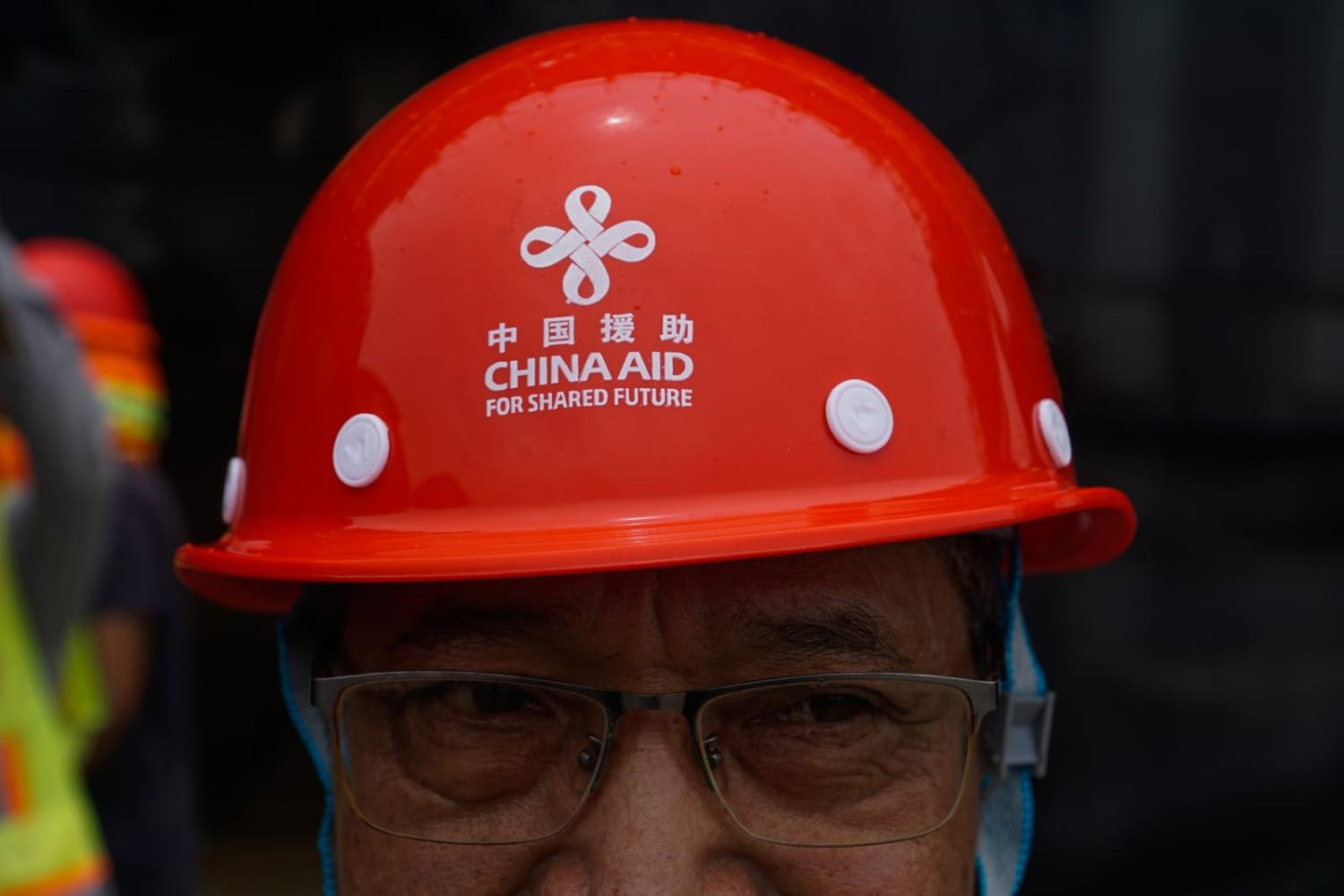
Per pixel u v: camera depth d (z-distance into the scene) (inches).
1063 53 156.1
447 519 48.3
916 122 58.1
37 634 105.6
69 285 136.6
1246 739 159.2
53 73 186.7
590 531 46.6
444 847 51.0
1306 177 155.4
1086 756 160.6
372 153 54.8
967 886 54.0
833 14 156.5
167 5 185.2
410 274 50.5
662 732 49.2
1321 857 158.1
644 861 48.4
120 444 135.7
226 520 58.7
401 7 181.6
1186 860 159.3
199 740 201.6
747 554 46.1
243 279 192.5
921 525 48.1
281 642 60.2
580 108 51.0
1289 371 157.0
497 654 50.4
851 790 50.8
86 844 106.8
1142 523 159.3
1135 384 157.4
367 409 50.4
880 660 50.8
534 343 47.9
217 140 189.3
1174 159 155.9
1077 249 156.7
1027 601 160.9
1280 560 158.4
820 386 48.6
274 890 182.9
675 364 47.5
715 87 51.8
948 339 51.6
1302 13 154.2
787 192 49.9
